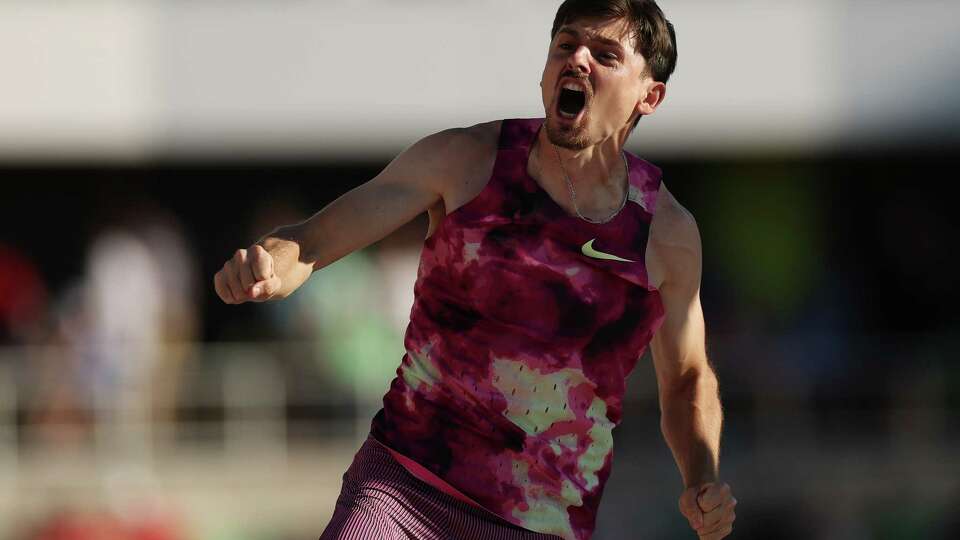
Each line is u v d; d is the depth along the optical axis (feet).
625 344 41.19
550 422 40.75
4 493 125.39
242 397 130.52
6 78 160.15
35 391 128.57
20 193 170.91
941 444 135.95
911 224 173.58
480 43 162.61
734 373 136.26
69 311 131.03
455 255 39.96
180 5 162.20
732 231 173.47
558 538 41.39
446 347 40.40
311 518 129.18
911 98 160.66
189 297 159.63
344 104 162.20
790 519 131.85
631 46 39.68
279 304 136.36
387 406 41.45
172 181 173.06
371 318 132.46
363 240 39.17
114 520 125.18
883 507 132.67
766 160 172.86
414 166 39.83
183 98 161.79
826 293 144.56
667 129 162.50
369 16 162.71
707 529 44.86
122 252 131.23
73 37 160.66
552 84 39.63
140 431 129.29
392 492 40.40
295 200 174.91
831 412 136.56
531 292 39.91
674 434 45.73
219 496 128.06
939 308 169.58
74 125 160.56
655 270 41.86
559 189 40.11
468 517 40.50
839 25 161.07
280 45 162.30
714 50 161.68
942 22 160.45
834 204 174.09
